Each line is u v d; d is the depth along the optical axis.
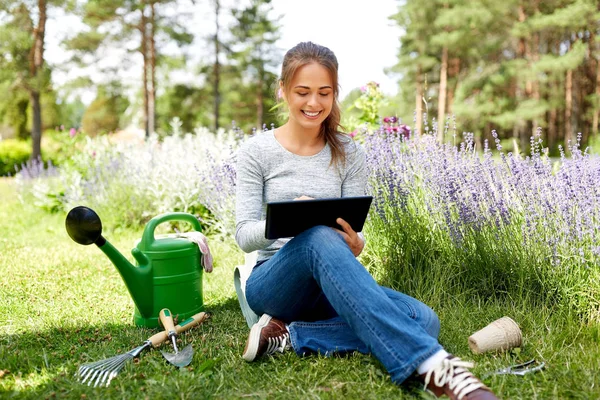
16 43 18.08
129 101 34.84
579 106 25.06
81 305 2.94
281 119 3.96
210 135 6.53
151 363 2.08
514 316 2.49
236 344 2.26
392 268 3.01
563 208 2.59
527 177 2.75
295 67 2.16
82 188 6.20
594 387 1.81
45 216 6.52
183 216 2.74
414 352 1.75
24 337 2.41
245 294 2.29
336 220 2.03
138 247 2.62
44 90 20.31
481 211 2.90
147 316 2.59
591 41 23.02
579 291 2.45
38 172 8.51
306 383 1.88
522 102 22.06
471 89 23.50
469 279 2.84
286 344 2.13
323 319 2.30
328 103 2.20
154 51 25.11
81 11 19.56
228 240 4.26
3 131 35.91
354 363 2.01
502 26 23.47
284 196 2.28
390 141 3.65
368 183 3.31
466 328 2.41
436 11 23.78
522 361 2.06
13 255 4.18
